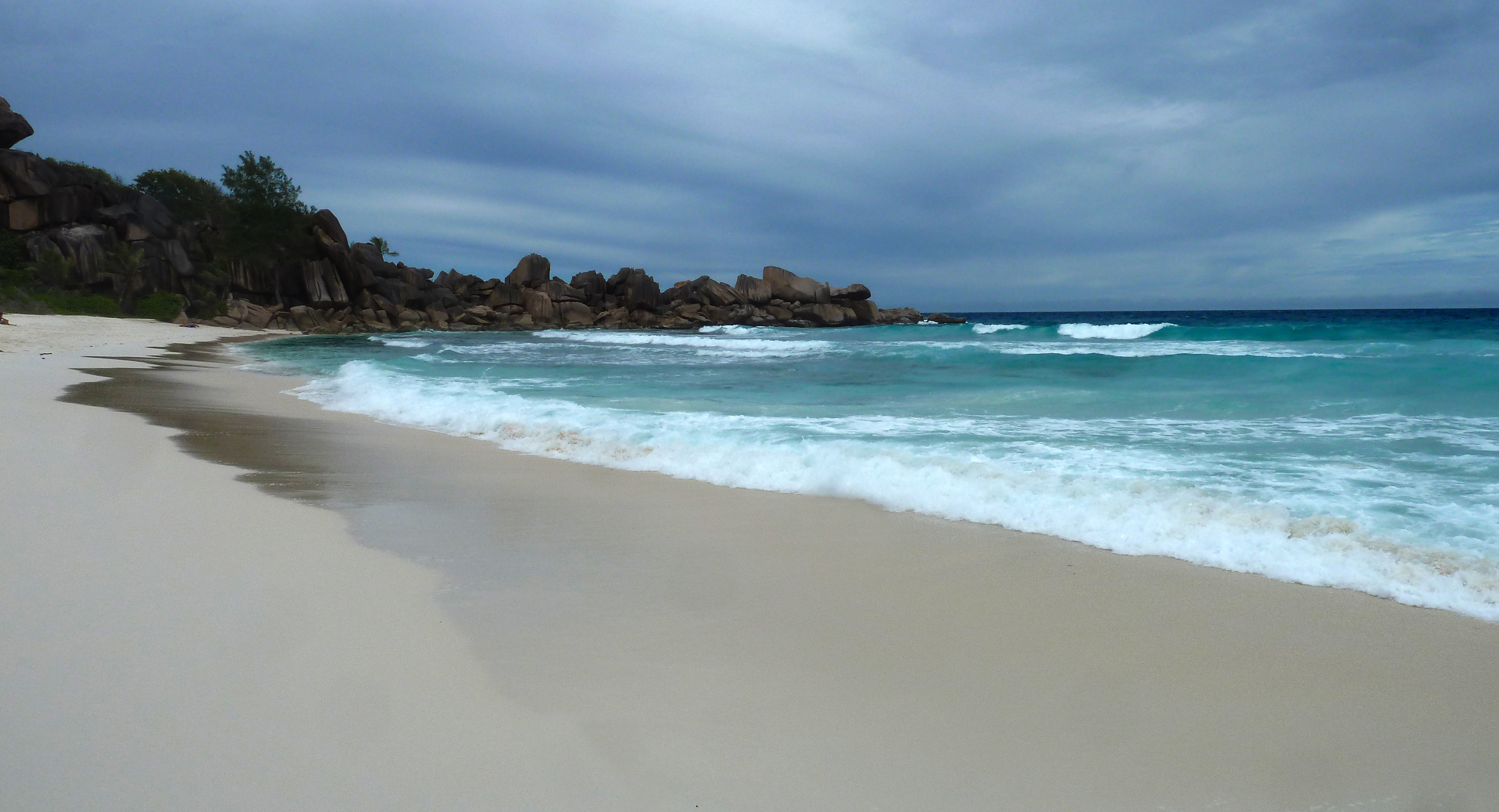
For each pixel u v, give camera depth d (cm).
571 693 280
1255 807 224
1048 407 1095
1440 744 257
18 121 4672
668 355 2588
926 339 3322
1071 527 511
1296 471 657
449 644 318
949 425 925
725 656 318
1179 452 745
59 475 584
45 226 4569
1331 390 1148
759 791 224
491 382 1546
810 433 866
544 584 399
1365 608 379
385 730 247
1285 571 429
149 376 1530
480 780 222
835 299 7462
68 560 394
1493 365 1212
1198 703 284
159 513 494
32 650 291
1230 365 1460
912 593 399
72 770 217
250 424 955
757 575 423
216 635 313
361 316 5912
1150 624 359
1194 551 462
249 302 5388
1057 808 221
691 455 751
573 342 3809
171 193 5531
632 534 502
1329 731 265
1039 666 314
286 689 271
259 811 203
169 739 235
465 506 568
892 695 287
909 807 220
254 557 419
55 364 1656
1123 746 255
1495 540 462
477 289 7075
